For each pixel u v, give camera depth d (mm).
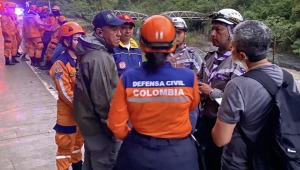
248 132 1819
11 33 9094
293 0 19844
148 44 1847
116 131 1983
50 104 5949
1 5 9445
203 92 2391
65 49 3096
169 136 1913
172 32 1862
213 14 2408
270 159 1798
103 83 2424
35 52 9031
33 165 3730
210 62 2594
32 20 8805
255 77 1785
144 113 1896
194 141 2082
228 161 1949
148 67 1897
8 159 3865
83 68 2465
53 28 8531
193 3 26297
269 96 1756
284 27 18609
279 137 1679
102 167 2658
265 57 1833
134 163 1932
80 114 2557
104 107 2475
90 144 2600
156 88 1878
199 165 2076
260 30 1764
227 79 2361
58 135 3115
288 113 1699
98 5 25469
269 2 21828
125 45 3492
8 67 8945
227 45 2402
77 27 3027
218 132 1846
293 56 17875
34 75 8180
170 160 1896
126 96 1908
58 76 2967
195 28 24875
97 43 2484
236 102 1776
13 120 5121
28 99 6215
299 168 1729
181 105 1893
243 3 23531
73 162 3371
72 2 24297
